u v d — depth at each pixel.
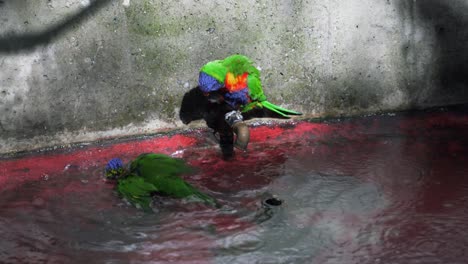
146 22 4.74
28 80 4.61
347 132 5.22
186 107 5.11
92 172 4.57
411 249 3.46
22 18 4.43
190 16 4.82
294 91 5.29
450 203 3.99
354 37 5.21
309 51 5.17
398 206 3.96
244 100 4.73
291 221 3.78
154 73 4.92
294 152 4.87
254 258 3.39
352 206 3.97
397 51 5.34
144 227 3.75
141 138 5.07
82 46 4.66
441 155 4.73
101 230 3.74
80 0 4.52
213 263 3.35
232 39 5.00
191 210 3.92
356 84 5.38
